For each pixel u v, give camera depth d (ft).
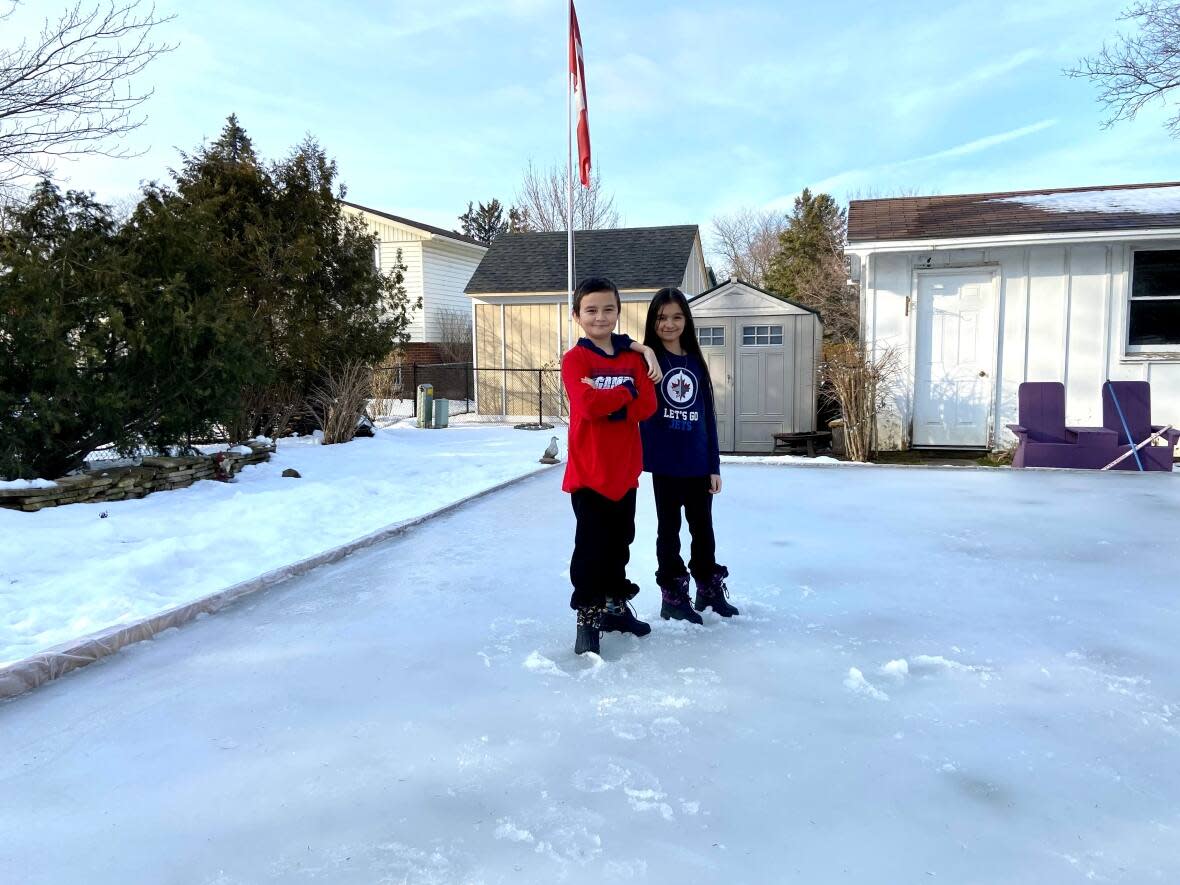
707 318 29.73
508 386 49.93
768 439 29.53
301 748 6.77
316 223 32.86
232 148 33.22
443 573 12.33
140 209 20.57
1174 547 12.99
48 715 7.52
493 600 10.89
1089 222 25.66
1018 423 25.11
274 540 14.78
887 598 10.53
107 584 11.62
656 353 9.84
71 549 13.93
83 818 5.78
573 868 5.08
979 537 13.88
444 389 67.21
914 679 7.91
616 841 5.36
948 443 28.30
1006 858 5.09
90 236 19.48
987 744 6.57
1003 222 27.27
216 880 5.04
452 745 6.75
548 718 7.22
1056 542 13.42
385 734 6.98
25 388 17.70
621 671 8.25
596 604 8.78
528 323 49.60
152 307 19.26
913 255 27.91
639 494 19.65
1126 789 5.86
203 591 11.57
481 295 49.62
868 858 5.12
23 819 5.77
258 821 5.69
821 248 82.28
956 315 27.84
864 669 8.20
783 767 6.27
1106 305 26.43
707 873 5.00
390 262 69.00
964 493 18.35
